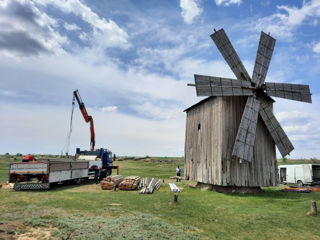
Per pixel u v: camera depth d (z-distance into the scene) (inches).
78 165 737.6
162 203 430.9
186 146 841.5
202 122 740.0
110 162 1021.8
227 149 617.9
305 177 973.2
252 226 305.1
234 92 640.4
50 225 267.0
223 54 704.4
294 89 705.0
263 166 642.8
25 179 594.6
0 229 243.1
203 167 695.7
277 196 566.6
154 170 1515.7
